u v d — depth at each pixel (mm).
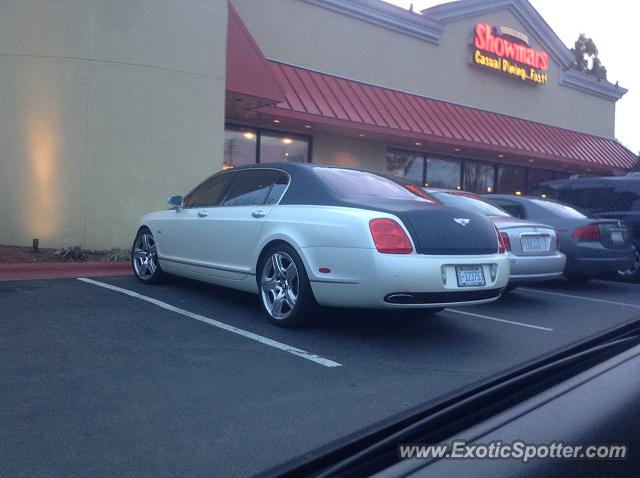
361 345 5305
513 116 19484
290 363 4703
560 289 9680
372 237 4961
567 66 21266
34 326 5465
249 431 3459
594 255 9070
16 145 9578
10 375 4223
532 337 5969
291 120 12945
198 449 3217
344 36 14930
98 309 6215
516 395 2002
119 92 9773
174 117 10234
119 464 3021
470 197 8773
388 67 15867
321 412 3770
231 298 7039
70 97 9555
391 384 4328
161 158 10141
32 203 9578
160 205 10156
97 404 3773
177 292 7289
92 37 9594
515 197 9875
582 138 21438
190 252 6941
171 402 3844
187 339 5250
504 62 18703
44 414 3596
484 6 18156
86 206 9625
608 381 2021
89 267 8625
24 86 9547
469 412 1923
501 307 7672
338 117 13328
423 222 5125
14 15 9531
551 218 9391
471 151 17281
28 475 2885
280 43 13781
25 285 7340
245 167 6664
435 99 17031
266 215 5863
